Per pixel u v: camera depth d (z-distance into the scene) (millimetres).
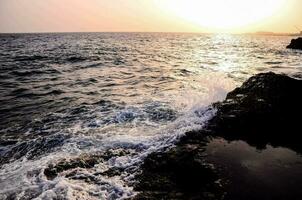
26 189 5371
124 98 12141
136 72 20156
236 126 7480
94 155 6586
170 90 13633
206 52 41312
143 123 8758
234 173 5402
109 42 70375
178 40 89250
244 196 4727
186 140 6977
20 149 7301
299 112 8031
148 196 4930
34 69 21594
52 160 6449
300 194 4754
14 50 42188
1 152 7168
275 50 49031
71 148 7137
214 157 6031
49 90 14312
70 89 14516
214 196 4773
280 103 8367
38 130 8586
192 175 5492
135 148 6887
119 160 6324
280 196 4707
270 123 7574
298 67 23234
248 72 19875
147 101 11398
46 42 69062
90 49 44625
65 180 5602
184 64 25125
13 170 6188
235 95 9484
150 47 51406
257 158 6016
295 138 7027
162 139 7199
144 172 5777
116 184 5430
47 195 5098
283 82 9172
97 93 13445
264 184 5043
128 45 57406
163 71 20578
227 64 25359
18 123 9320
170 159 6008
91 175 5781
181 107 10336
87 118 9492
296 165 5734
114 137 7641
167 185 5262
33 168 6148
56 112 10383
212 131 7379
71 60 28016
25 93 13680
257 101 8438
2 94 13523
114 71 20672
